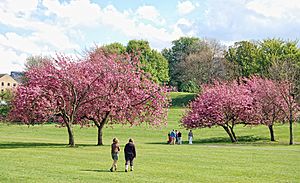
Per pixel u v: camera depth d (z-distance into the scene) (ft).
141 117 165.17
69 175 74.13
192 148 145.59
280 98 200.44
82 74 155.02
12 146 142.51
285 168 90.94
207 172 82.84
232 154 121.90
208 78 391.24
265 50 352.49
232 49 391.45
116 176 74.95
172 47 524.11
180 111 335.06
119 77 156.97
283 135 220.64
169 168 87.97
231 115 200.23
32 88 145.18
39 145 149.38
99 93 154.81
